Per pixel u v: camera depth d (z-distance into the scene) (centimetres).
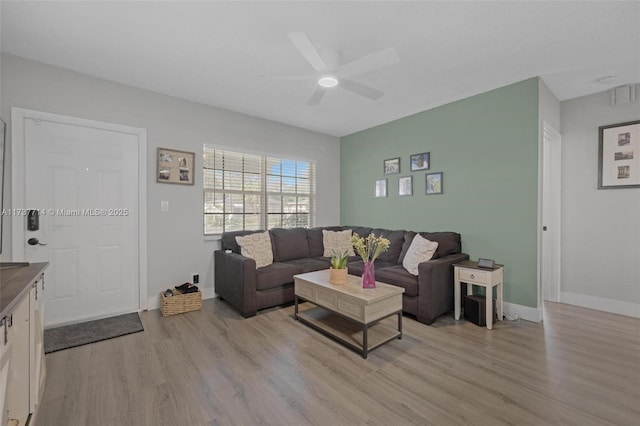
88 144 286
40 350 171
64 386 182
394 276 309
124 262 307
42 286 186
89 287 288
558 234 347
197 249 355
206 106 362
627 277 305
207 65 264
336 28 208
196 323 284
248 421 153
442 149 366
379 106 370
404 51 239
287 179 461
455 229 354
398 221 424
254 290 304
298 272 343
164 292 320
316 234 442
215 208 381
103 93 291
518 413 158
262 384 185
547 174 353
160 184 327
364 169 478
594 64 261
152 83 303
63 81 270
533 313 288
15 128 248
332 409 162
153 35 218
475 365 207
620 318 296
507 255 308
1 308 102
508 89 305
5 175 243
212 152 377
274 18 197
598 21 200
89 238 288
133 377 192
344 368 204
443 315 308
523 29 209
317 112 393
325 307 258
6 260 244
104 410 161
